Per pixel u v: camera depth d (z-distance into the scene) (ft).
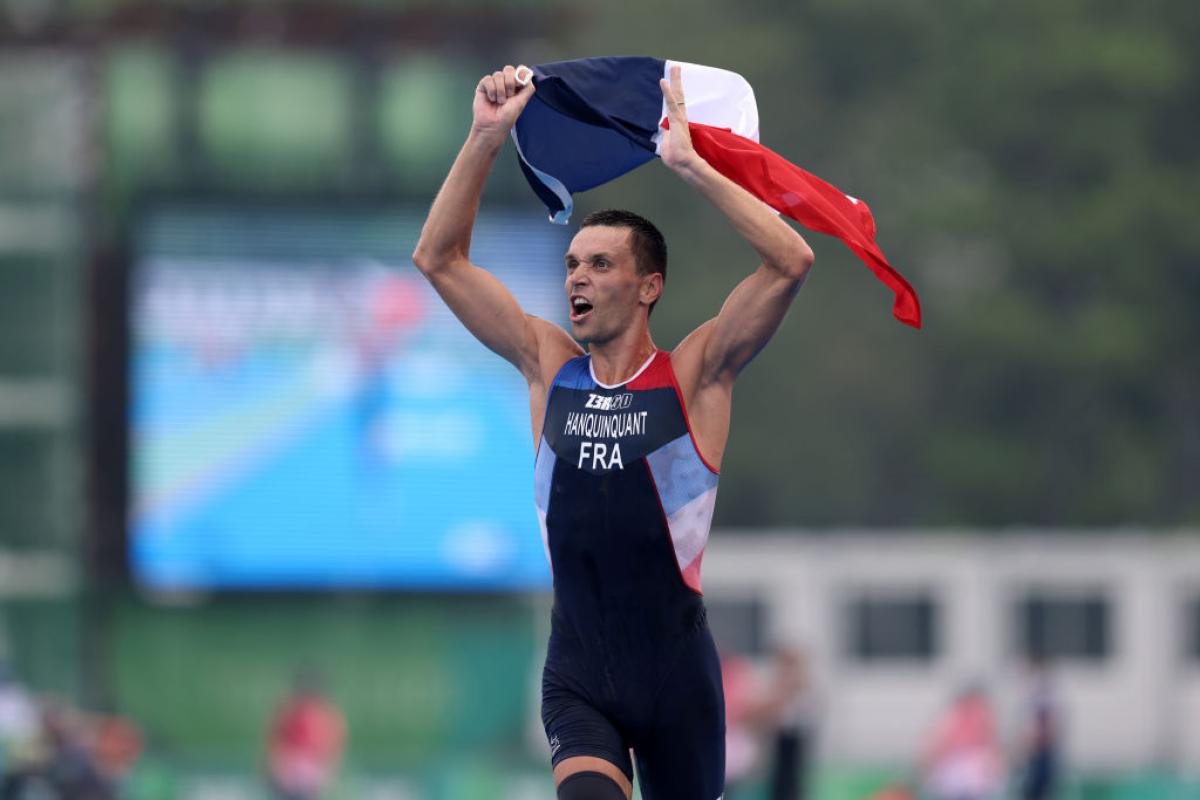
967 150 533.55
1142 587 304.30
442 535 246.47
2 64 261.03
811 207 64.54
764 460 515.50
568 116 65.16
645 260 62.54
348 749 262.06
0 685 180.45
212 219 245.45
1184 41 522.88
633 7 550.36
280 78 259.60
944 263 560.20
